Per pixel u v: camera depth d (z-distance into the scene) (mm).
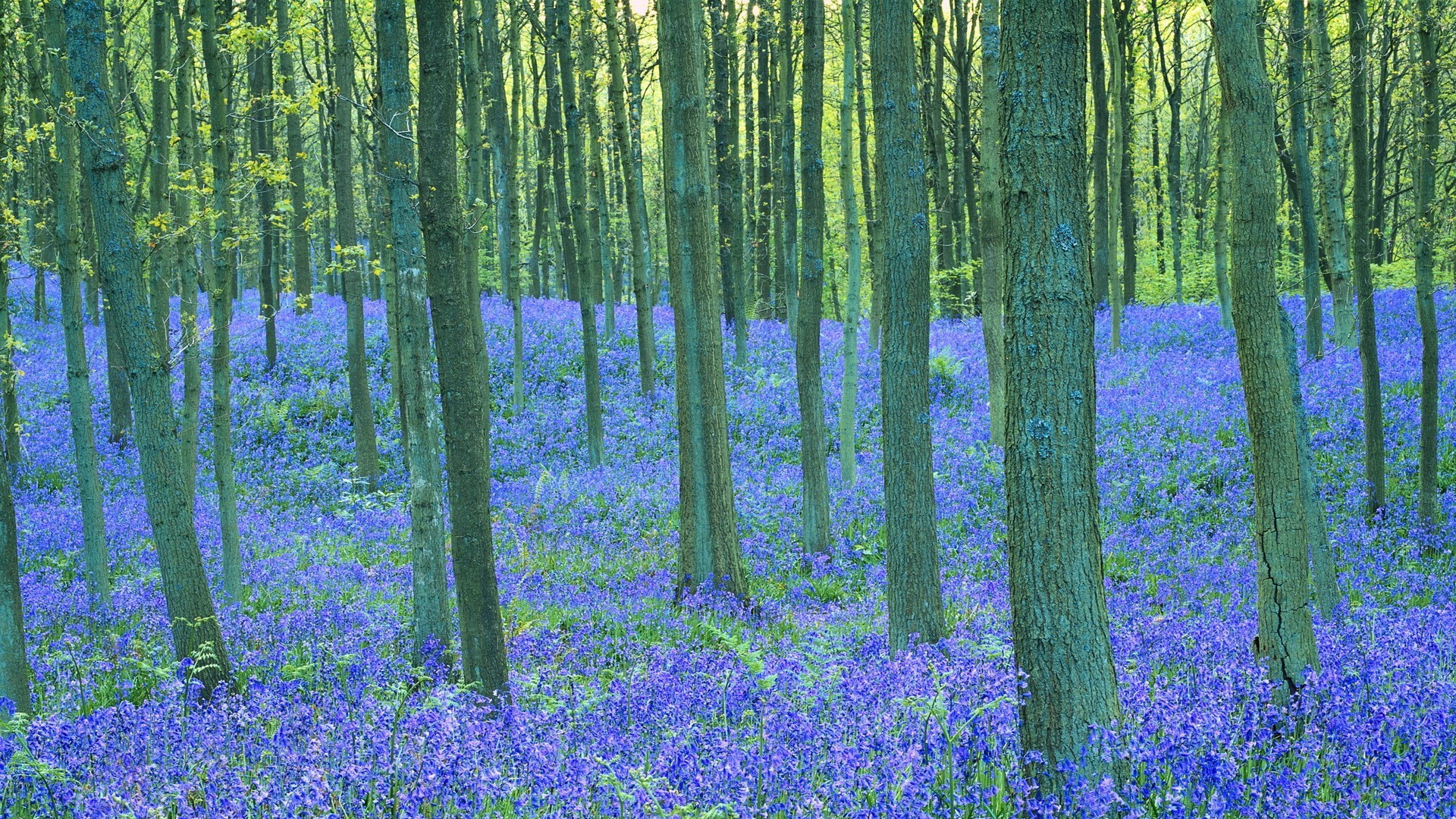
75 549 15555
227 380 12891
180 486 8195
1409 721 5773
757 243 38375
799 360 14695
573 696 7168
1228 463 17547
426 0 7742
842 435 17969
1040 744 5004
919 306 9234
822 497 14703
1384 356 22812
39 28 13234
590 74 22453
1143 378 24188
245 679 8922
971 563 13945
